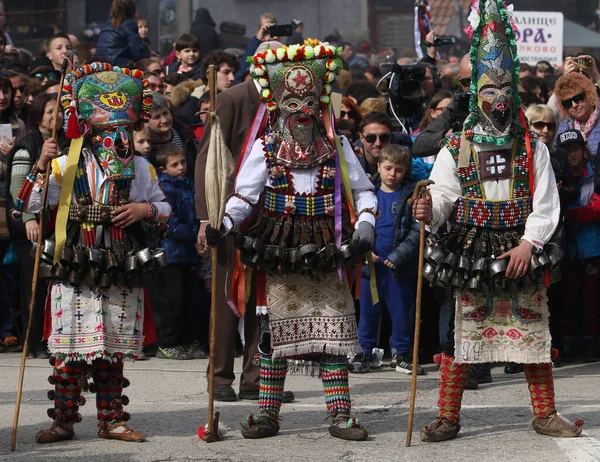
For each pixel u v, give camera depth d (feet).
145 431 50.08
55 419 47.98
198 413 54.49
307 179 47.29
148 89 48.42
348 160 48.29
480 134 46.52
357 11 221.66
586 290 72.08
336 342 47.09
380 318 69.92
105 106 46.93
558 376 66.59
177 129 78.54
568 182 70.38
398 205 68.44
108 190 46.93
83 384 47.88
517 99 46.70
